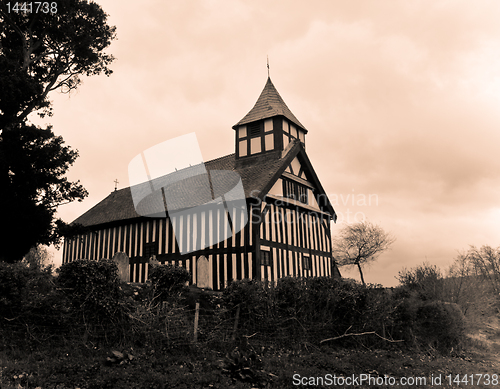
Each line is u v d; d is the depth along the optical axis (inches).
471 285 574.6
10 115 565.9
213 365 271.9
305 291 401.1
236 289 367.9
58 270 311.3
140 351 286.0
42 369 229.9
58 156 620.1
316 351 365.4
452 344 478.6
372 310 428.8
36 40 693.3
